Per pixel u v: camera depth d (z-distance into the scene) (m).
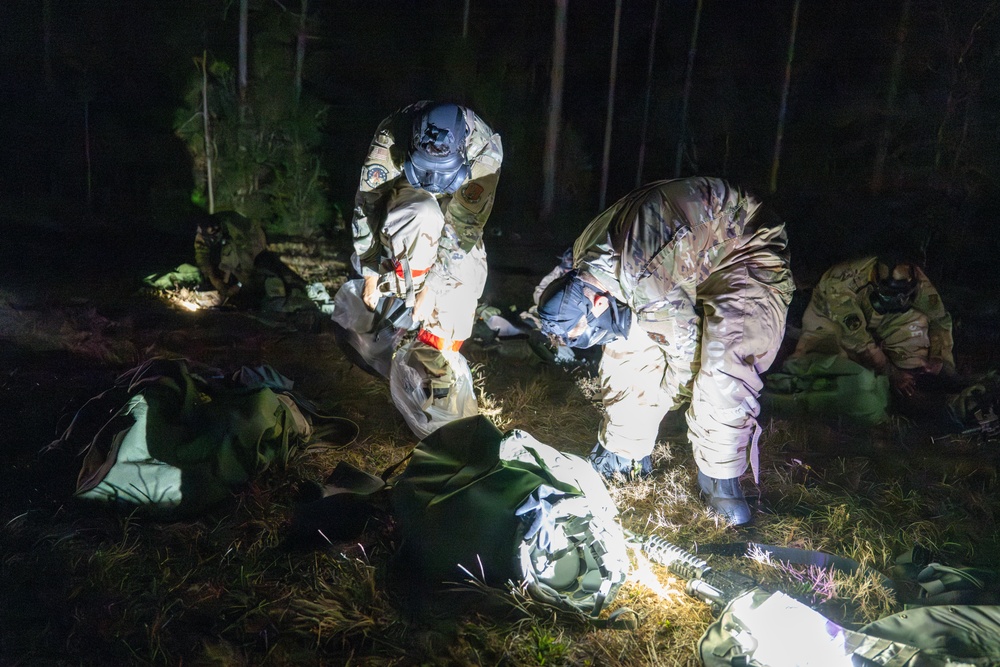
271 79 12.55
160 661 3.46
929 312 6.96
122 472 4.47
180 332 7.87
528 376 7.15
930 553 4.42
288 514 4.54
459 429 4.45
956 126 11.41
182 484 4.51
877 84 13.91
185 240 11.80
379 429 5.84
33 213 12.48
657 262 4.27
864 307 7.00
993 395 6.38
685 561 4.11
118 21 13.09
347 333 5.59
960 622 3.63
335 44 13.70
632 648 3.60
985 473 5.58
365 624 3.67
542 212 13.92
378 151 4.93
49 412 5.76
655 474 5.28
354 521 4.38
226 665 3.45
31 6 13.24
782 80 14.54
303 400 5.57
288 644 3.57
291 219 12.50
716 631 3.60
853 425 6.35
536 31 14.67
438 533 3.93
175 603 3.78
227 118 12.61
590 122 15.54
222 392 5.02
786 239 4.63
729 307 4.40
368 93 13.80
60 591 3.85
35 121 13.46
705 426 4.56
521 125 14.32
